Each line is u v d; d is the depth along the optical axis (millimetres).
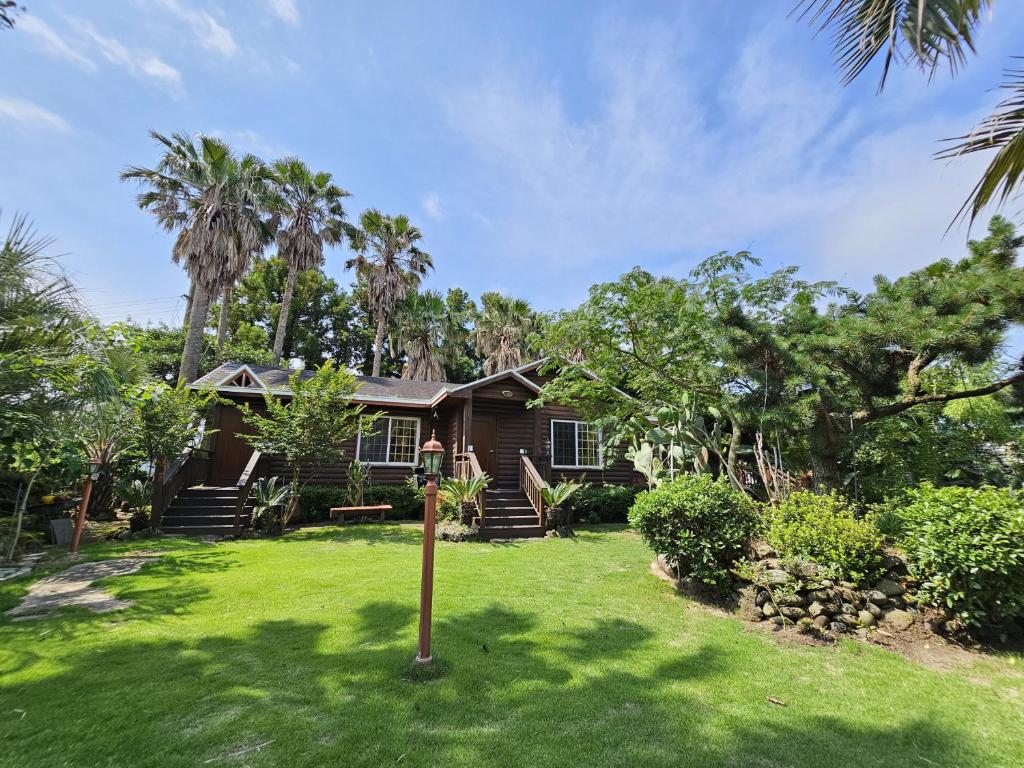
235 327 30484
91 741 2590
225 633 4273
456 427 13328
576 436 14844
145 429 8641
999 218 5309
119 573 6195
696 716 3107
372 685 3359
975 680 3727
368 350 35219
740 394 6895
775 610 4910
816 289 7180
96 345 6105
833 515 5289
